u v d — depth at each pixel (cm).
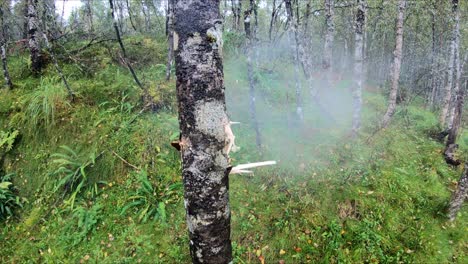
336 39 1898
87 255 448
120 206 498
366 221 474
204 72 212
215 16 213
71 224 486
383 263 441
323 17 1622
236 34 977
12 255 476
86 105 650
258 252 446
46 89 637
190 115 219
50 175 566
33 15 757
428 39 1666
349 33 1688
